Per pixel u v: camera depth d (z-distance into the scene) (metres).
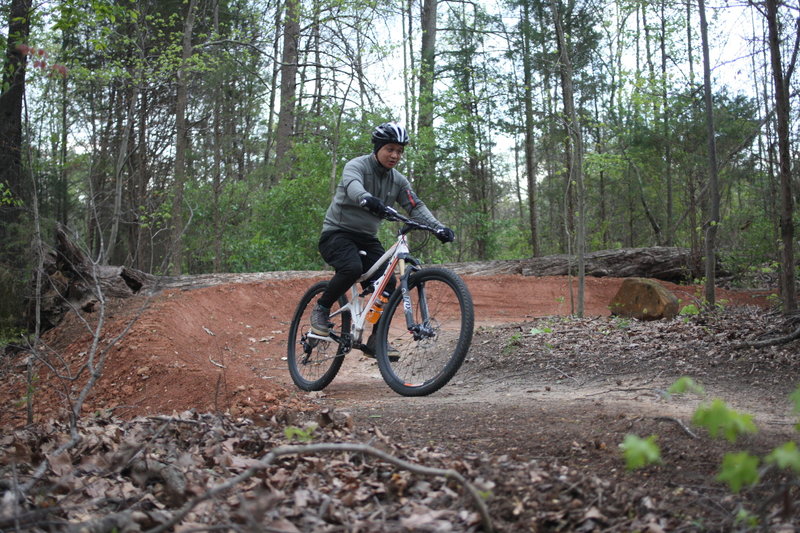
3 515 2.18
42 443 3.46
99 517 2.36
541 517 2.25
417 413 4.03
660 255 13.48
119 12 8.62
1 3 8.30
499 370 6.00
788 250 6.55
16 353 8.09
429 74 17.73
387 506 2.46
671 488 2.53
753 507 2.33
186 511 1.95
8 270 9.30
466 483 2.12
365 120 15.93
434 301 4.84
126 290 9.19
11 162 11.27
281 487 2.70
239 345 8.15
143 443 3.22
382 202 5.04
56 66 5.30
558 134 17.86
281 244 16.45
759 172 12.94
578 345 6.49
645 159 17.53
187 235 16.61
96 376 3.75
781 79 6.51
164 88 18.08
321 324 5.19
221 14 19.73
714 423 1.54
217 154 17.38
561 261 13.45
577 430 3.29
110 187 16.20
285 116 21.38
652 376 5.25
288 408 4.55
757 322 6.77
